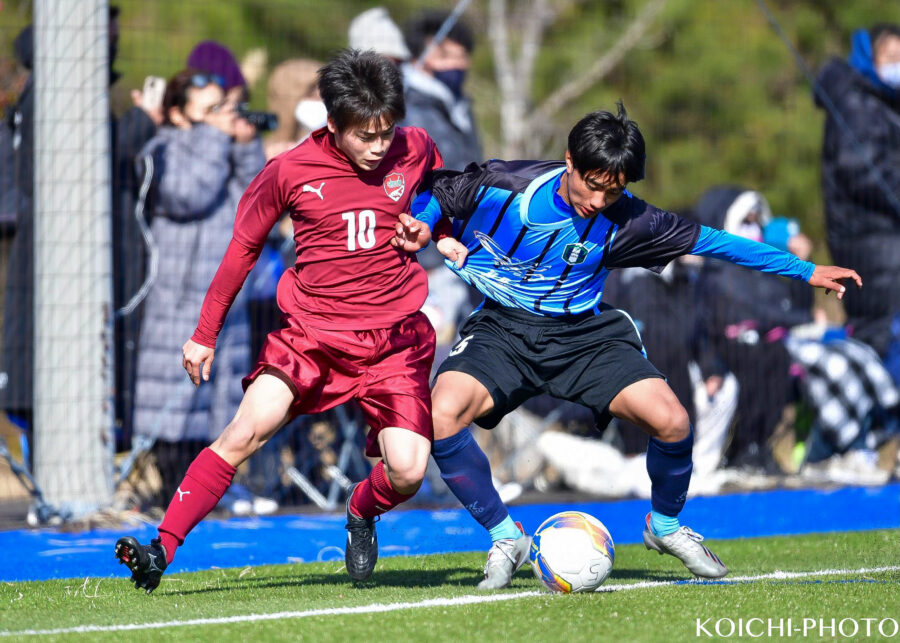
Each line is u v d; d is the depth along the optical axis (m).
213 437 21.66
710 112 55.03
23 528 20.30
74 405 21.19
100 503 21.11
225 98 22.22
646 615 11.86
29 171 21.75
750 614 11.95
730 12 56.56
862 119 26.98
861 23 56.09
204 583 15.12
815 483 26.23
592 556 13.33
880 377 26.02
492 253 13.81
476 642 10.60
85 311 21.33
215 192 21.48
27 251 21.47
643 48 57.50
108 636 10.96
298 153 12.89
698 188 53.25
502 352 13.81
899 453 27.56
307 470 23.56
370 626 11.30
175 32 34.19
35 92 21.53
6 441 25.66
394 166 13.17
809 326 26.86
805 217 52.56
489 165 13.70
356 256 13.12
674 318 24.52
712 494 24.78
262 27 50.12
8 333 21.31
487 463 13.93
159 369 21.23
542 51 58.53
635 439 24.98
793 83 55.69
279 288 13.62
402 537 19.27
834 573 15.35
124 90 39.81
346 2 52.44
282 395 13.04
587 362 13.88
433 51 25.25
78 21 21.48
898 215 26.84
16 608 12.95
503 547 13.75
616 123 12.59
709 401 25.11
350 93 12.13
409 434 13.02
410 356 13.44
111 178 22.05
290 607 12.51
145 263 22.14
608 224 13.42
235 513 21.97
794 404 27.00
